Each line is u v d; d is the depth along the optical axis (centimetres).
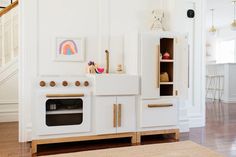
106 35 304
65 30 287
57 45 284
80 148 251
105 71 300
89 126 253
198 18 364
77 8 292
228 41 902
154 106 277
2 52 388
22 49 272
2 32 386
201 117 362
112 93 258
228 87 670
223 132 320
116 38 308
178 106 292
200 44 367
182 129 326
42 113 237
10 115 384
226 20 796
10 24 402
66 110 249
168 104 284
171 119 287
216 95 727
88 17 296
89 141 280
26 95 272
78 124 250
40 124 237
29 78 274
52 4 282
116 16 308
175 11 321
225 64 676
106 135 261
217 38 944
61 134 245
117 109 262
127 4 312
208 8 641
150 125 278
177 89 288
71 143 271
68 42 288
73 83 247
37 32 276
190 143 124
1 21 390
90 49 297
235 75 679
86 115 251
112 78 258
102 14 302
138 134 275
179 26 324
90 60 297
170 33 284
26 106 272
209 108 541
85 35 295
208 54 965
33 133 236
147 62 274
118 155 105
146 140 285
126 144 268
